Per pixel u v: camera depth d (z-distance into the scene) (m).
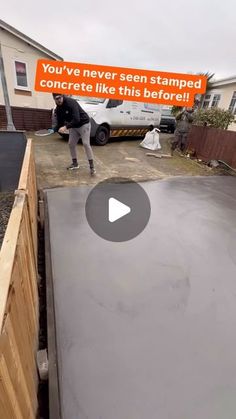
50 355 1.29
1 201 3.22
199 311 1.66
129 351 1.36
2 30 7.34
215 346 1.42
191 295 1.79
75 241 2.34
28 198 1.54
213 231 2.71
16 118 7.67
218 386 1.22
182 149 6.89
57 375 1.21
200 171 5.19
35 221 2.18
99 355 1.32
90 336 1.42
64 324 1.49
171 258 2.20
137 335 1.45
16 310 0.80
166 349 1.38
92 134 6.47
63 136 7.04
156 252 2.27
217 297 1.79
